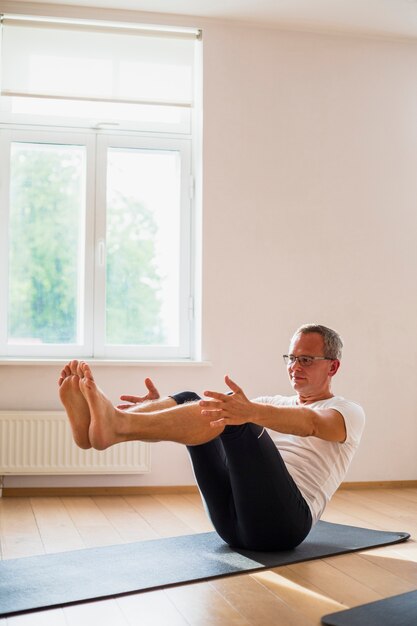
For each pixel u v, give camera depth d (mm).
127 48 4508
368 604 2111
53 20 4391
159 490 4344
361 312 4691
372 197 4746
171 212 4664
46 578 2359
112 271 4570
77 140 4547
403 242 4785
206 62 4531
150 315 4602
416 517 3619
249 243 4543
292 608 2096
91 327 4500
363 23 4602
